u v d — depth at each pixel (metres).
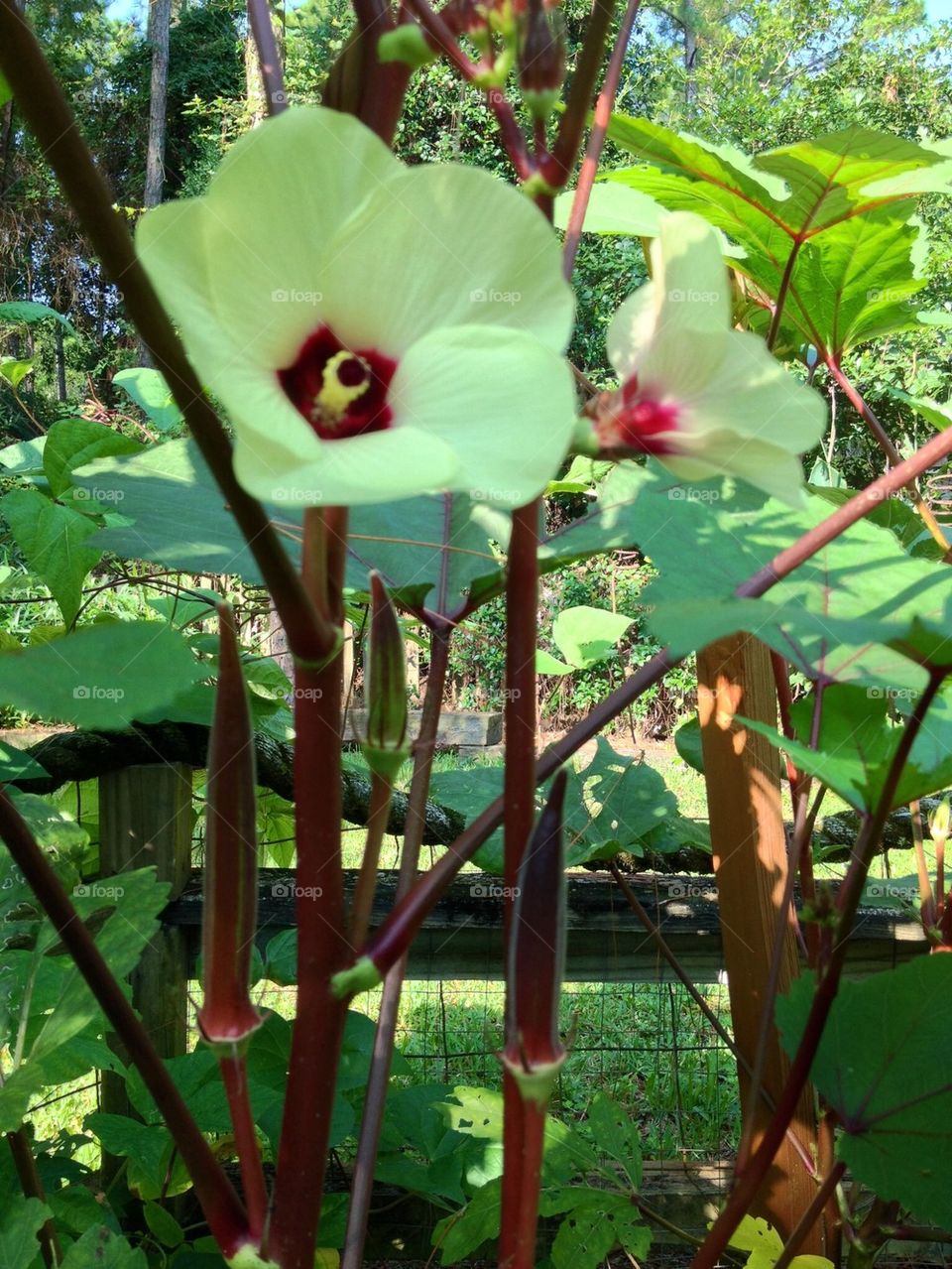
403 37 0.61
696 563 0.84
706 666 1.53
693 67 17.84
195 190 15.95
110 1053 1.24
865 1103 0.95
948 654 0.65
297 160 0.48
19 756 1.25
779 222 1.27
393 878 1.98
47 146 0.46
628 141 1.24
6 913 1.15
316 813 0.69
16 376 2.24
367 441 0.47
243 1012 0.73
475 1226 1.40
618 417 0.59
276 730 2.15
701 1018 2.93
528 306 0.50
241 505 0.54
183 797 2.03
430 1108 1.65
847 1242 1.56
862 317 1.50
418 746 0.95
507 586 0.70
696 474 0.60
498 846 1.42
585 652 1.82
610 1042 2.85
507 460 0.47
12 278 15.11
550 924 0.66
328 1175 2.08
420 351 0.49
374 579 0.70
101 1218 1.35
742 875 1.52
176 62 21.39
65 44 20.08
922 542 1.66
